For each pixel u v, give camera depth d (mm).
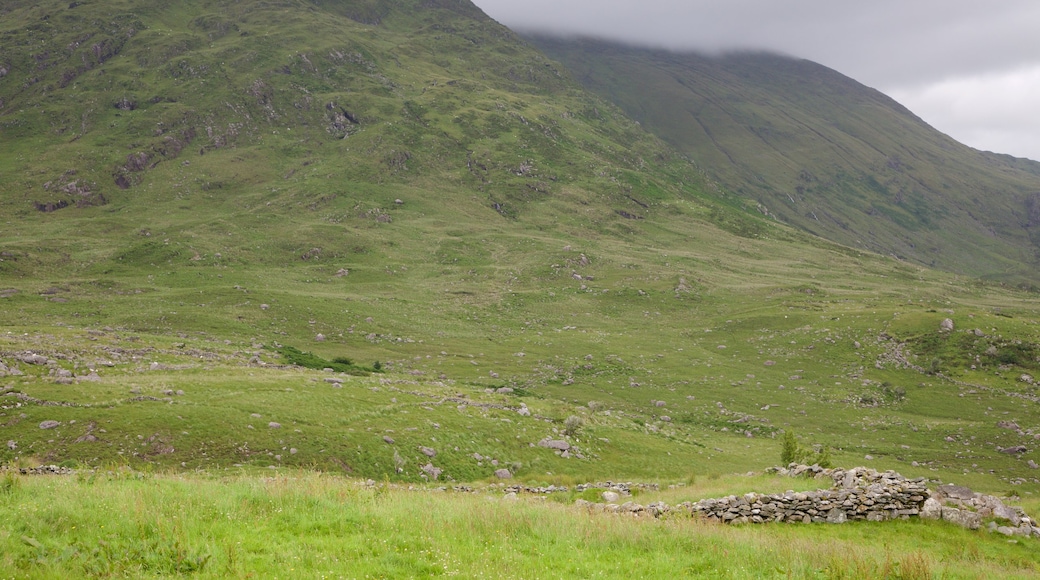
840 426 93875
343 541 15492
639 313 163750
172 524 15086
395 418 59500
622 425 77562
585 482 40438
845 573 17219
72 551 12938
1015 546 23203
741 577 16547
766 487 28578
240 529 15633
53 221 199500
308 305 138625
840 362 123938
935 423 95438
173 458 44750
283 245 196000
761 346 134875
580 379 111500
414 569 14070
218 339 107750
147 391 55625
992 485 69938
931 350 125062
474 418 64500
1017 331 127500
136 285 145375
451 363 114688
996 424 94312
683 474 61625
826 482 29312
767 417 96750
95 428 46344
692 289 183000
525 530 19016
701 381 112938
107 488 19078
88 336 79250
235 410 53094
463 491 33906
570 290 178750
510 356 122812
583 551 17375
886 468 75000
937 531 24172
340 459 48844
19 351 61781
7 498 17156
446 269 192500
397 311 147500
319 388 66750
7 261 152375
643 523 21188
